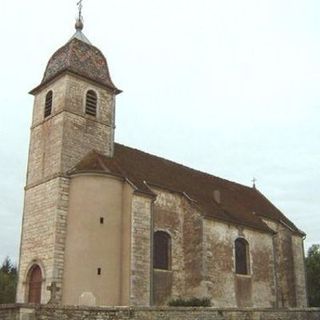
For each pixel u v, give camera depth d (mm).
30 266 24203
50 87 27359
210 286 25344
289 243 33000
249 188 38688
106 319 14898
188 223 26812
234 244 28234
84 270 22375
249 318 18719
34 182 25938
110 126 27703
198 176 33375
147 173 27734
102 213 23531
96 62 28234
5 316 14047
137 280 22891
